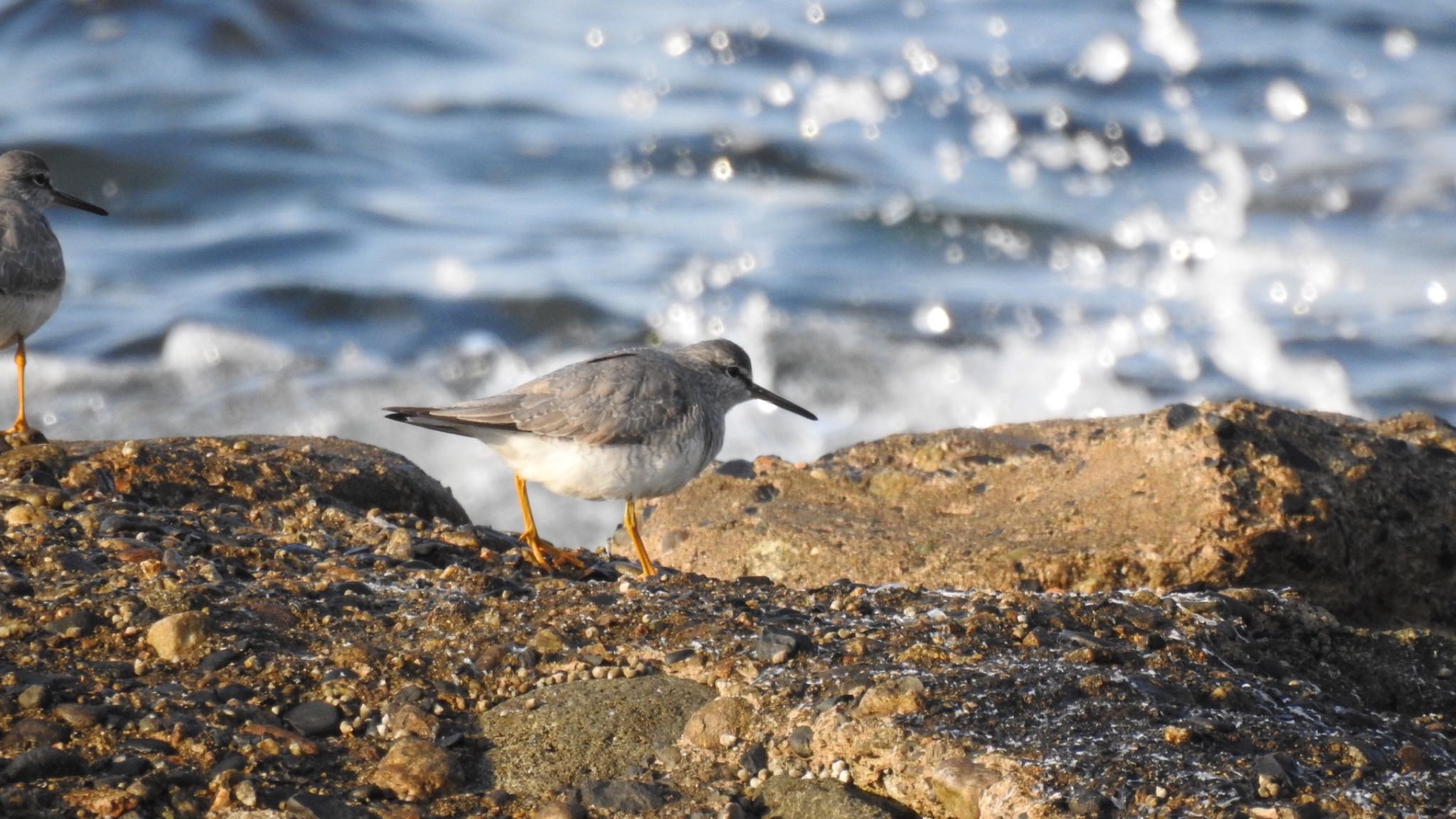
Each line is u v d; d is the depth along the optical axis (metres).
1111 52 34.88
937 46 35.06
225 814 6.43
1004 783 6.43
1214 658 7.99
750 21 36.19
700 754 7.03
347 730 7.12
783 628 8.02
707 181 28.58
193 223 25.36
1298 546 9.79
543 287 23.44
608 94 31.75
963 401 20.62
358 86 31.02
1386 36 36.97
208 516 9.27
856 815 6.53
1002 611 8.22
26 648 7.38
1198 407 10.66
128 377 20.03
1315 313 23.34
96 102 28.47
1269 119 31.72
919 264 25.11
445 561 9.23
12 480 9.24
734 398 10.78
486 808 6.65
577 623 8.09
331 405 19.64
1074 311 23.44
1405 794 6.51
